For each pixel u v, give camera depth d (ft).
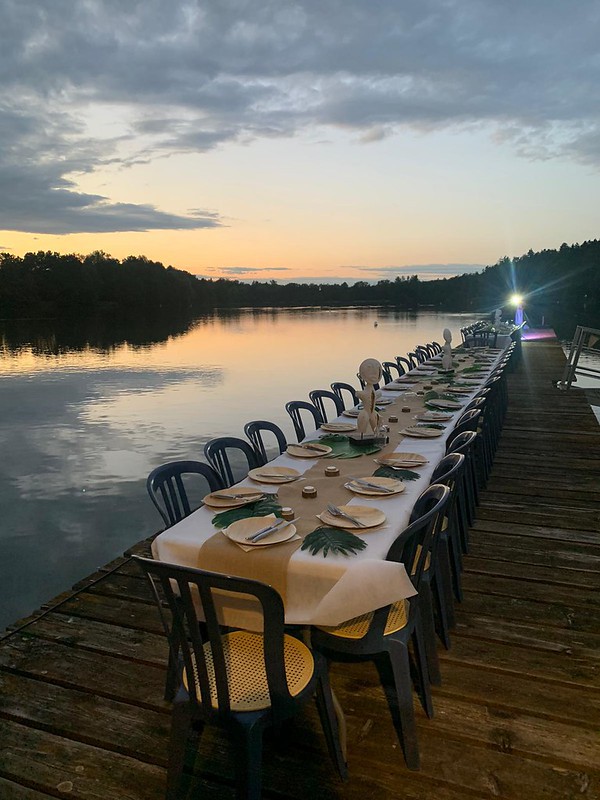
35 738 6.70
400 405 14.98
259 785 5.19
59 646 8.47
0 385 46.68
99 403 38.17
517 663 7.89
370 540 6.45
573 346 32.83
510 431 22.30
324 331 102.68
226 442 10.93
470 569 10.71
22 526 17.88
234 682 5.60
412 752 6.06
